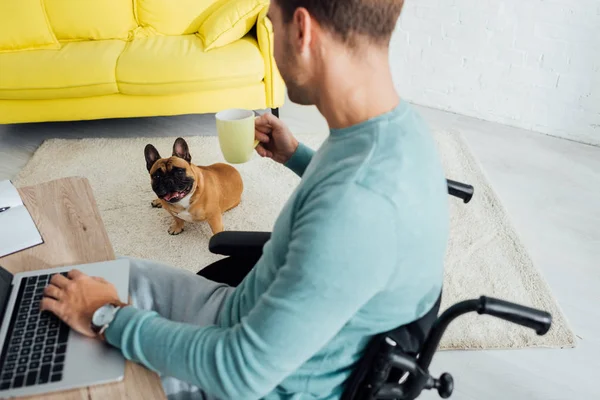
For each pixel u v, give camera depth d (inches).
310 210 25.0
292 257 25.0
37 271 35.5
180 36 114.8
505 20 108.6
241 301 35.3
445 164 103.5
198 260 80.4
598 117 107.9
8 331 31.1
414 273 26.6
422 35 120.4
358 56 25.6
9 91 102.6
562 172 102.7
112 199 94.0
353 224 23.5
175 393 35.3
